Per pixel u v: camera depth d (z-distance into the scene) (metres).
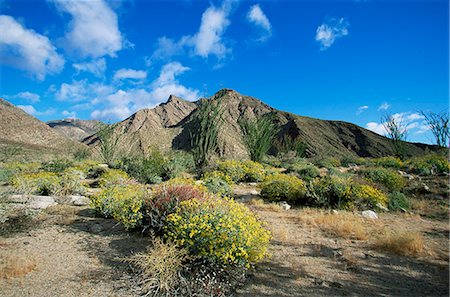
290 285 3.56
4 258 3.97
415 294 3.43
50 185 8.84
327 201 8.25
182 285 3.33
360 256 4.59
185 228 3.86
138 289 3.28
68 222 5.78
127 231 5.27
